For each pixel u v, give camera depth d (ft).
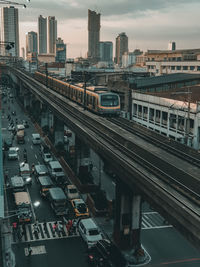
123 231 116.16
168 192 69.72
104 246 109.91
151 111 217.56
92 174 194.29
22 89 444.55
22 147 248.32
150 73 455.63
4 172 189.16
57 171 183.93
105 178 189.57
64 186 173.99
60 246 118.83
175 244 123.03
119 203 115.34
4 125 322.96
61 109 198.90
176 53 494.18
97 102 191.52
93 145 126.72
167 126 194.70
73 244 120.57
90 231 118.62
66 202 148.97
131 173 87.56
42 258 110.63
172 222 65.77
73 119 166.71
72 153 222.69
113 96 190.80
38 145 255.70
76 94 239.09
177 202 64.39
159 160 108.88
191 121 171.22
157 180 78.84
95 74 416.46
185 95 221.66
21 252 114.01
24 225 132.98
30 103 397.19
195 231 56.85
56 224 129.90
